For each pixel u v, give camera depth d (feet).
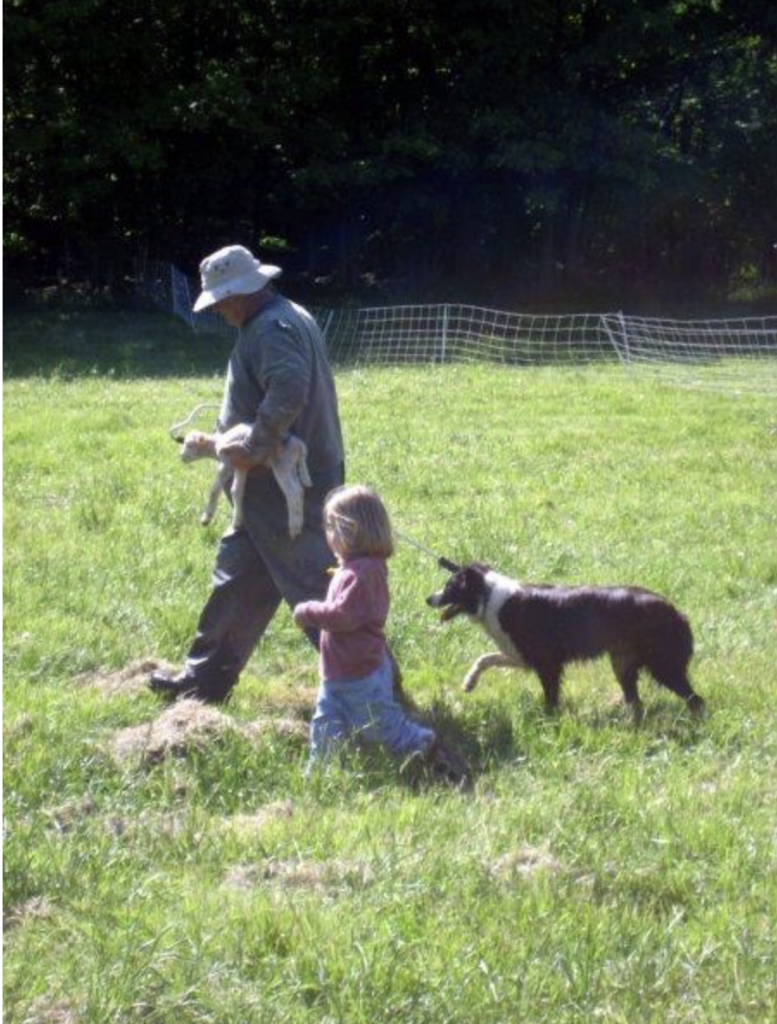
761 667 23.38
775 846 15.99
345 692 18.52
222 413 20.53
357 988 12.55
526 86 91.76
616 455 43.27
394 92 95.61
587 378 62.08
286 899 14.26
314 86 90.38
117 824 16.28
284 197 93.91
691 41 94.99
